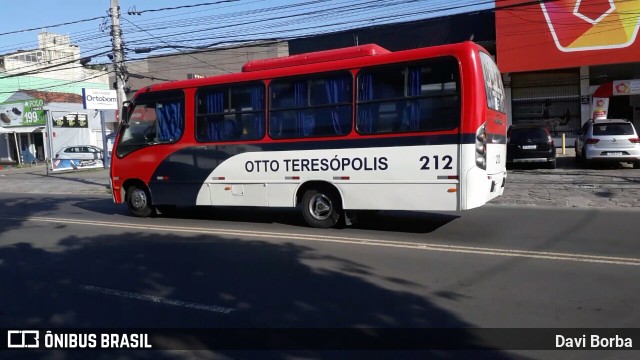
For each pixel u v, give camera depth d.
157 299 5.56
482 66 7.88
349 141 8.55
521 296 5.29
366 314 4.93
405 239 8.12
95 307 5.39
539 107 24.83
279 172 9.22
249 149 9.48
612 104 26.52
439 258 6.88
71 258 7.60
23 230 10.23
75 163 27.67
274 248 7.74
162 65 43.50
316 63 8.94
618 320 4.62
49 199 16.28
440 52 7.82
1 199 16.75
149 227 9.98
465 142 7.70
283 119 9.14
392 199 8.27
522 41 22.61
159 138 10.60
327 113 8.73
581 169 17.22
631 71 24.98
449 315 4.84
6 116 37.50
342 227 9.30
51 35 38.19
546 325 4.55
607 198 11.65
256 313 5.05
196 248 7.93
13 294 5.90
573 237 7.99
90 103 21.02
